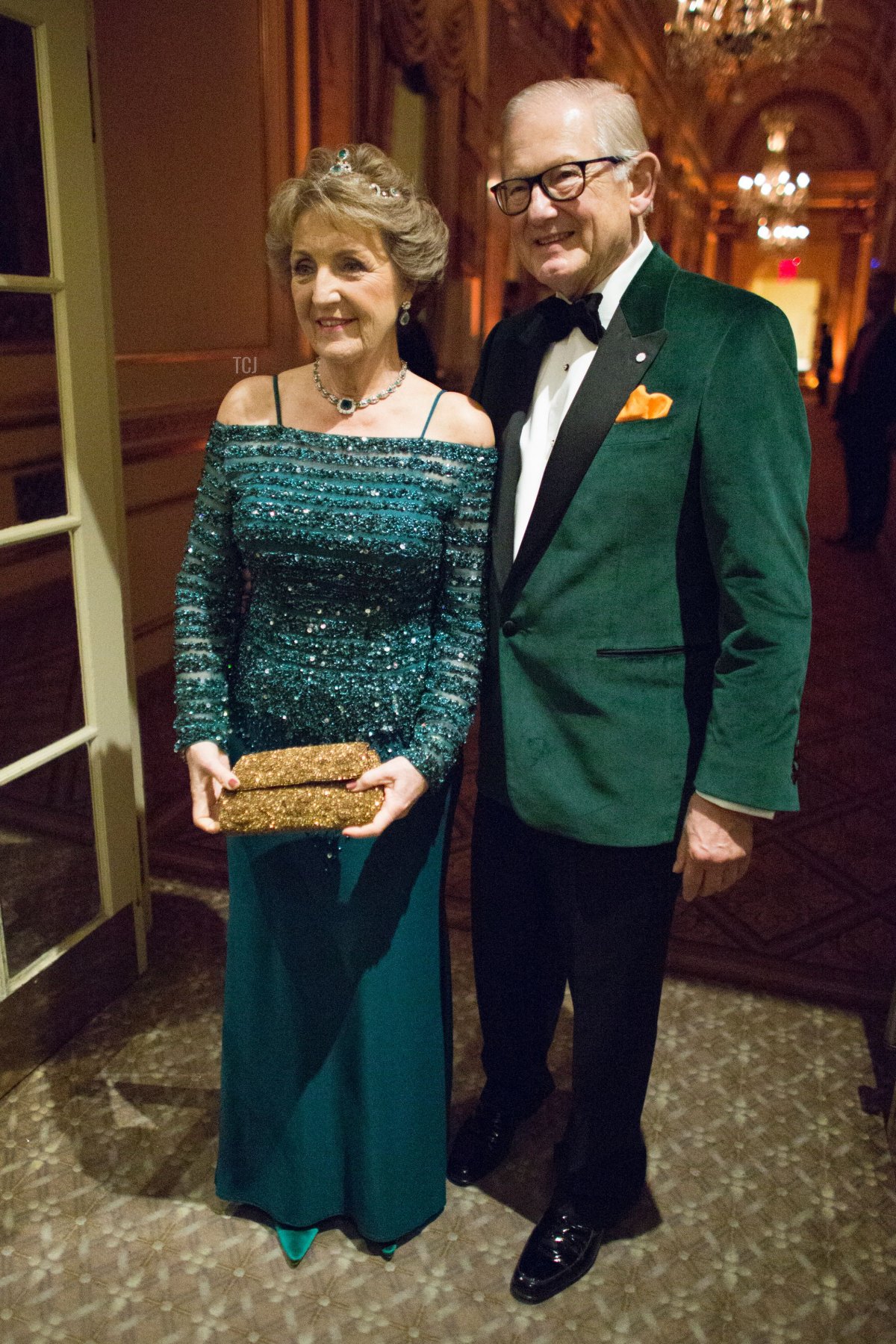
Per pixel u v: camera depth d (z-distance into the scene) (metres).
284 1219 1.80
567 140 1.43
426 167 7.02
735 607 1.43
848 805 3.73
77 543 2.21
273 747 1.66
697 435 1.46
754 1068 2.31
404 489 1.54
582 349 1.58
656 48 12.95
